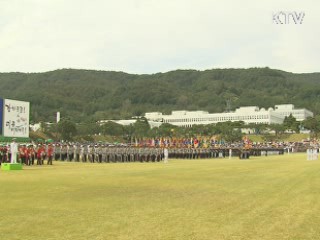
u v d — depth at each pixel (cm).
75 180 3903
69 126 16800
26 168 5659
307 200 2653
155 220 1991
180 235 1689
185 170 5444
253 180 4025
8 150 6325
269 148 14025
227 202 2561
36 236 1664
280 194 2948
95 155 7638
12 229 1784
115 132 19725
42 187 3300
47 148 6819
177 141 11894
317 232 1752
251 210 2277
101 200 2623
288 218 2050
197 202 2561
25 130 9456
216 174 4769
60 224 1889
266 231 1767
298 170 5444
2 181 3769
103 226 1853
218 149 11662
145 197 2773
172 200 2644
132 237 1652
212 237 1656
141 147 8388
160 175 4578
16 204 2439
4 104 8950
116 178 4156
